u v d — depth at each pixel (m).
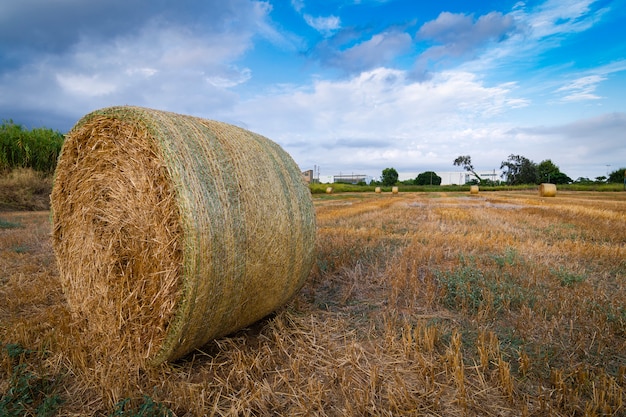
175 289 2.84
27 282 5.06
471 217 13.03
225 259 2.96
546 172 74.75
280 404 2.68
